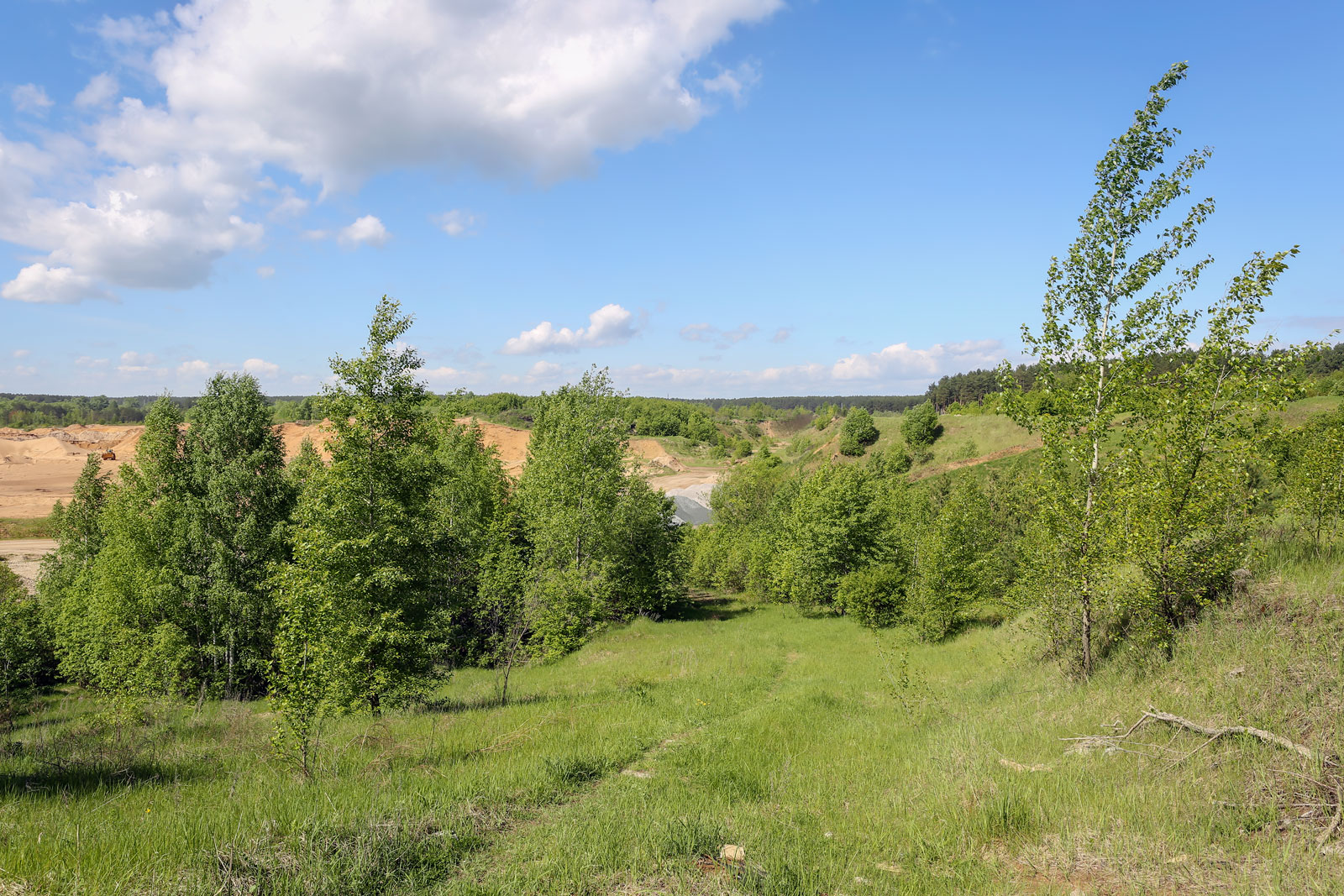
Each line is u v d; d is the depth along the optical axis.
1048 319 11.70
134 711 16.50
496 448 34.88
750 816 6.75
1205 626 9.84
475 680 19.31
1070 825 6.01
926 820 6.55
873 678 15.62
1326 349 9.03
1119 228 11.11
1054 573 11.67
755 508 62.25
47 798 7.84
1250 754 6.65
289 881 4.83
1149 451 10.69
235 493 20.67
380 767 8.88
